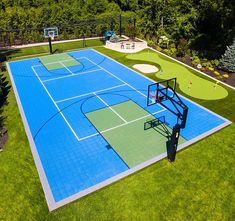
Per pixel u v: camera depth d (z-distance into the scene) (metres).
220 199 15.27
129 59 38.69
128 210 14.50
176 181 16.45
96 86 29.70
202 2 40.91
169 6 47.94
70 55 40.75
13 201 15.08
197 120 23.06
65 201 14.95
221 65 33.53
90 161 18.16
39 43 47.53
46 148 19.45
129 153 18.89
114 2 65.25
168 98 20.12
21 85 29.92
